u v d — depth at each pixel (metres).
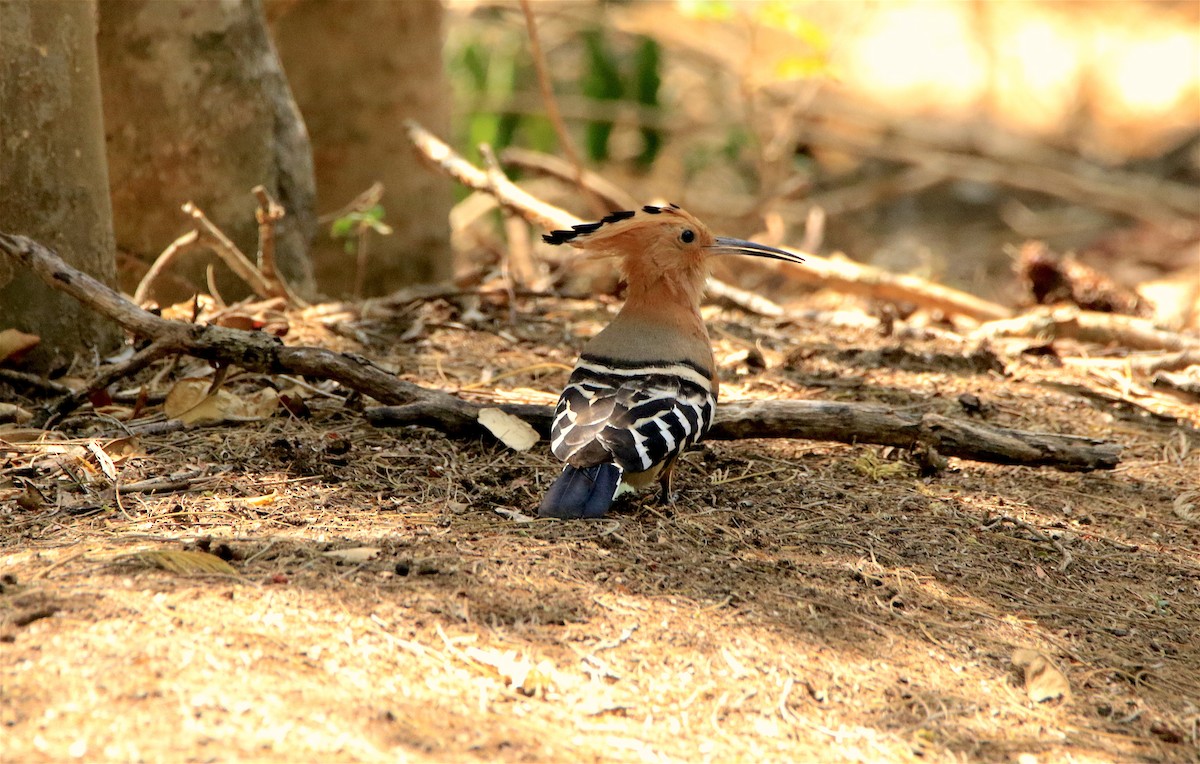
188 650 6.43
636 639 7.14
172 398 9.89
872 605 7.87
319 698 6.21
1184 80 36.94
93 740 5.73
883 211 30.61
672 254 9.27
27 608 6.68
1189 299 21.67
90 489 8.55
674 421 8.42
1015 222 29.38
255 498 8.53
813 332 13.83
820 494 9.46
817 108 33.19
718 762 6.30
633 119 27.55
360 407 10.21
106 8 12.60
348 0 16.45
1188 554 9.12
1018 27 40.97
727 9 20.25
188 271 13.19
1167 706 7.32
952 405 11.54
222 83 13.08
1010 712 7.07
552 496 8.00
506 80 27.50
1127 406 11.98
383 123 16.94
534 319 13.38
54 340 10.68
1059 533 9.23
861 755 6.52
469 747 6.04
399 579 7.39
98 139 10.98
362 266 15.58
